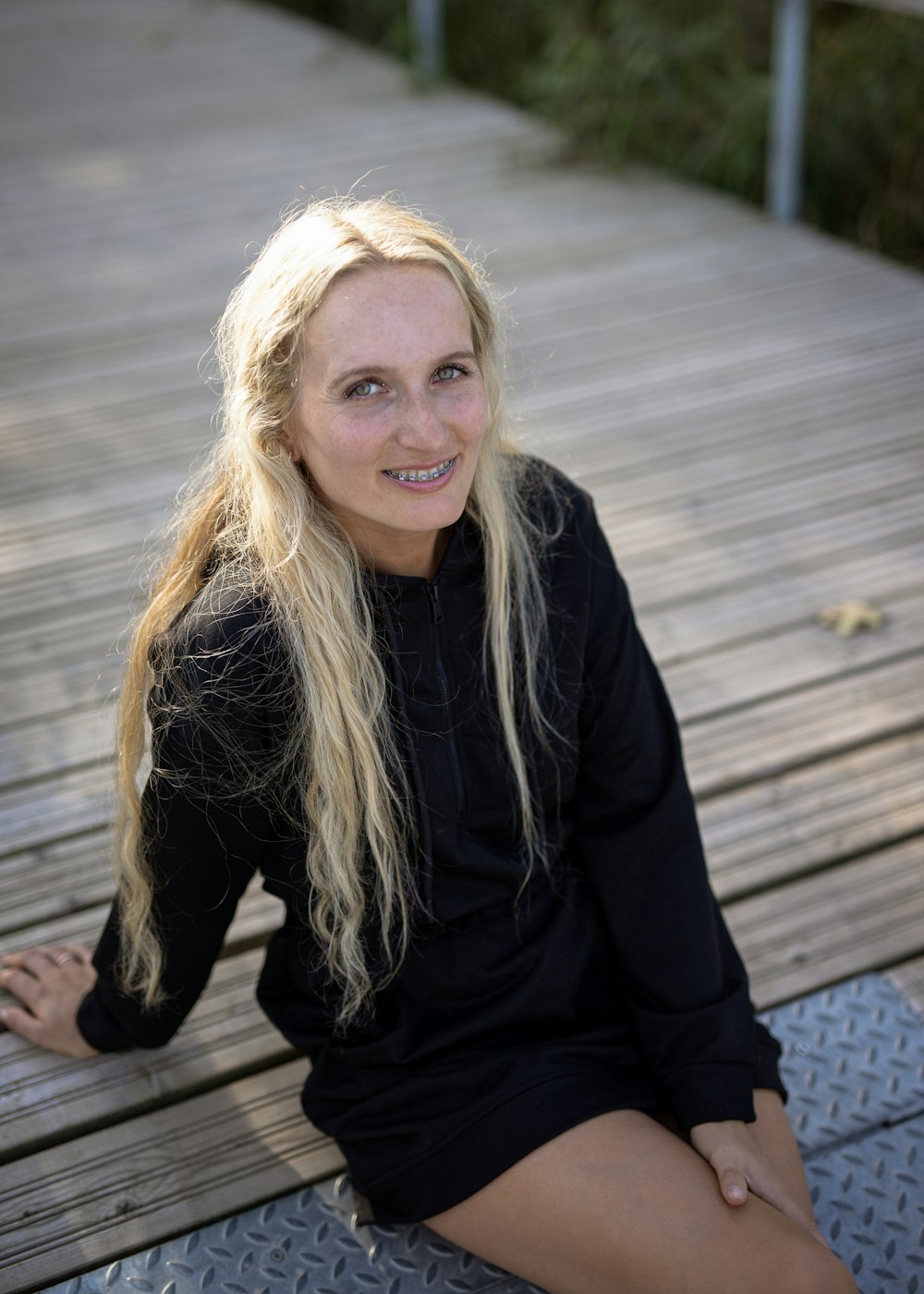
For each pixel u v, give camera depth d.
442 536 1.42
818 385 3.63
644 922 1.49
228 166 5.41
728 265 4.45
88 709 2.45
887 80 4.96
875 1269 1.49
